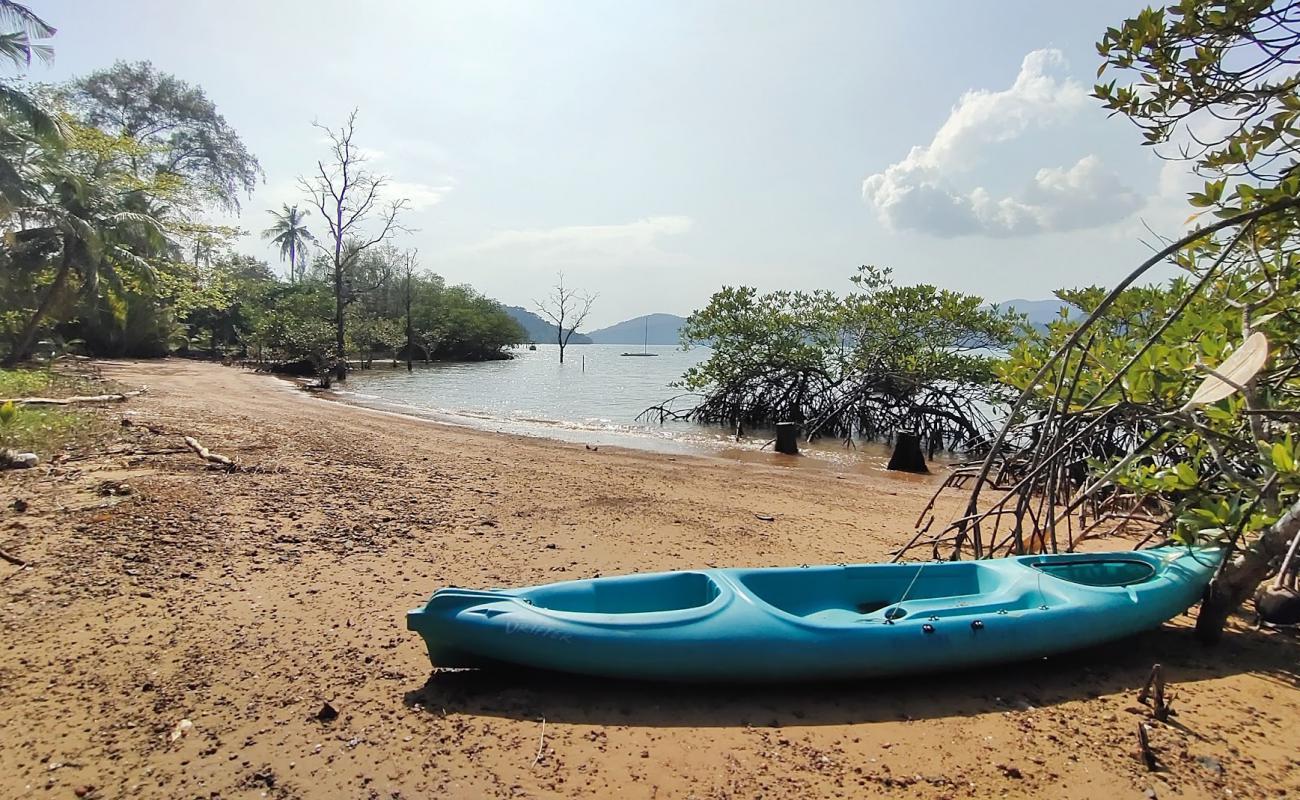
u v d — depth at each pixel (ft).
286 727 11.02
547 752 10.61
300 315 140.56
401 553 20.25
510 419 64.08
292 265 191.01
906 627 12.58
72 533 19.36
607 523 25.07
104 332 111.75
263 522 22.00
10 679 12.05
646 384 113.50
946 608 13.82
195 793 9.39
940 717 11.90
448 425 54.60
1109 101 15.25
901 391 59.21
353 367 141.28
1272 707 12.39
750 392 67.62
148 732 10.73
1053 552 19.93
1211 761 10.68
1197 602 15.97
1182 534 15.42
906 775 10.26
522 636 12.01
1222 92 13.92
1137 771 10.41
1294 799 9.81
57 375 66.64
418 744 10.69
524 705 11.93
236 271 157.48
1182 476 15.24
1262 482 15.30
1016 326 53.72
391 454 36.88
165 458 30.22
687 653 11.95
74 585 16.10
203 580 17.03
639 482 33.65
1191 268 20.11
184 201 106.32
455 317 199.00
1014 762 10.61
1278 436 15.93
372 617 15.48
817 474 40.52
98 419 40.09
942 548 23.34
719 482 35.14
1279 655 14.56
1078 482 29.12
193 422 42.65
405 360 181.78
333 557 19.47
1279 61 13.12
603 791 9.75
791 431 50.01
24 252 78.79
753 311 67.21
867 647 12.28
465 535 22.52
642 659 11.94
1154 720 11.91
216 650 13.52
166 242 90.74
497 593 13.10
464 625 12.16
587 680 12.78
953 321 59.06
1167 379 17.26
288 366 111.55
